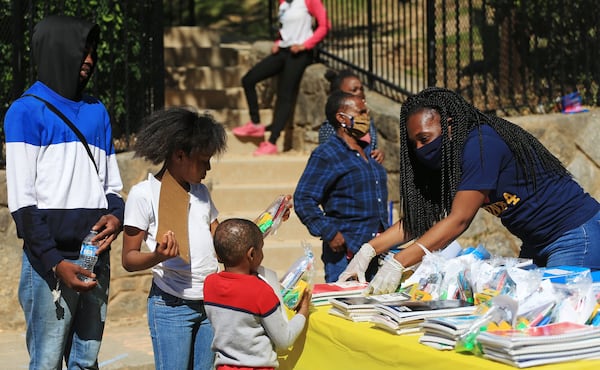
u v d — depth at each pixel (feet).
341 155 22.21
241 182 35.99
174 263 17.13
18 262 28.22
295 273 17.25
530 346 13.08
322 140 25.46
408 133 17.48
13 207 17.47
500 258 17.31
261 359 16.10
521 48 35.86
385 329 15.49
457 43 33.55
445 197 17.74
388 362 14.78
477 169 16.49
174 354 17.20
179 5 46.47
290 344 16.28
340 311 16.61
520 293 14.76
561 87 34.50
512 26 35.73
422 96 17.37
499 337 13.24
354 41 42.96
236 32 47.57
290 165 36.42
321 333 16.48
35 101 17.80
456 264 16.83
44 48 18.10
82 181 18.07
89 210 18.08
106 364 24.62
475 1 45.27
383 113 33.37
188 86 41.32
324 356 16.43
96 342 18.53
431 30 33.50
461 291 16.43
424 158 17.24
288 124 38.96
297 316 16.56
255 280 16.15
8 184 17.51
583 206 17.12
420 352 14.15
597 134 32.53
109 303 29.14
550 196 16.93
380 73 39.22
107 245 18.01
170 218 16.98
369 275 21.49
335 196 22.27
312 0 37.42
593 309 14.56
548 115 32.83
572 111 33.63
